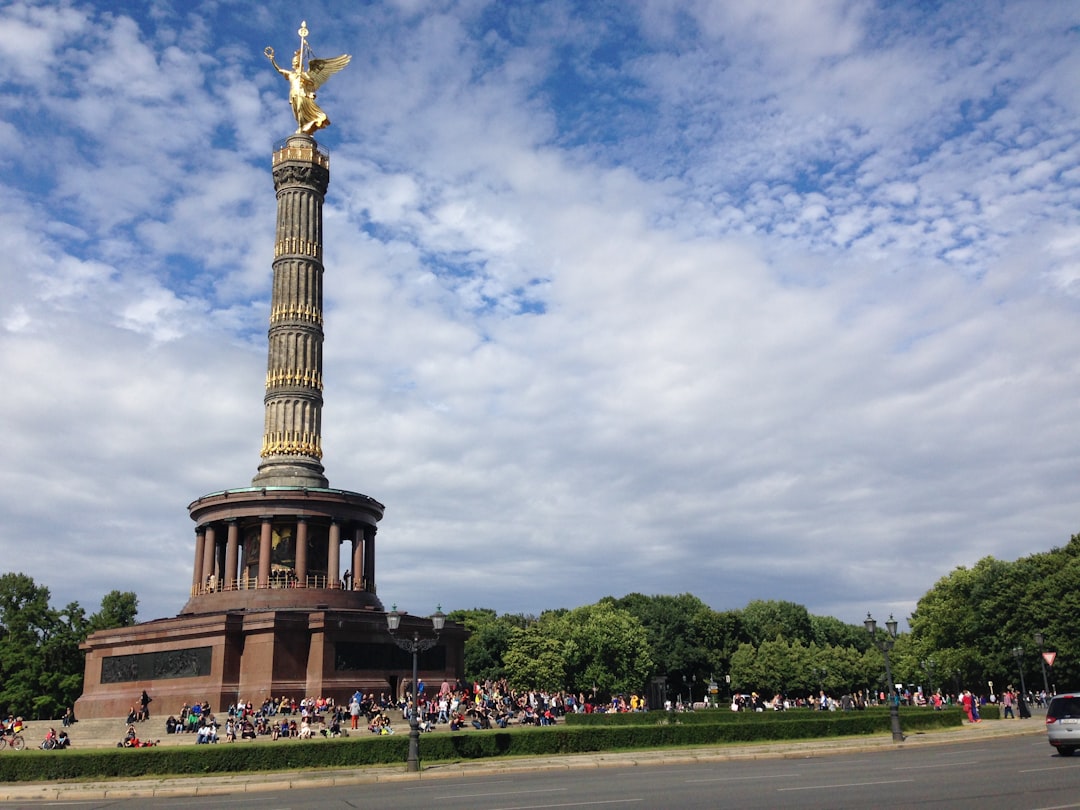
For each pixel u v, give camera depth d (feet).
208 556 266.77
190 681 235.61
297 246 285.02
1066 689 306.96
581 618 453.17
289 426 274.77
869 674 492.13
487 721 214.28
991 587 335.88
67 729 219.00
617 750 160.04
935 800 80.38
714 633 506.48
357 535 274.77
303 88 297.74
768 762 138.10
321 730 191.72
